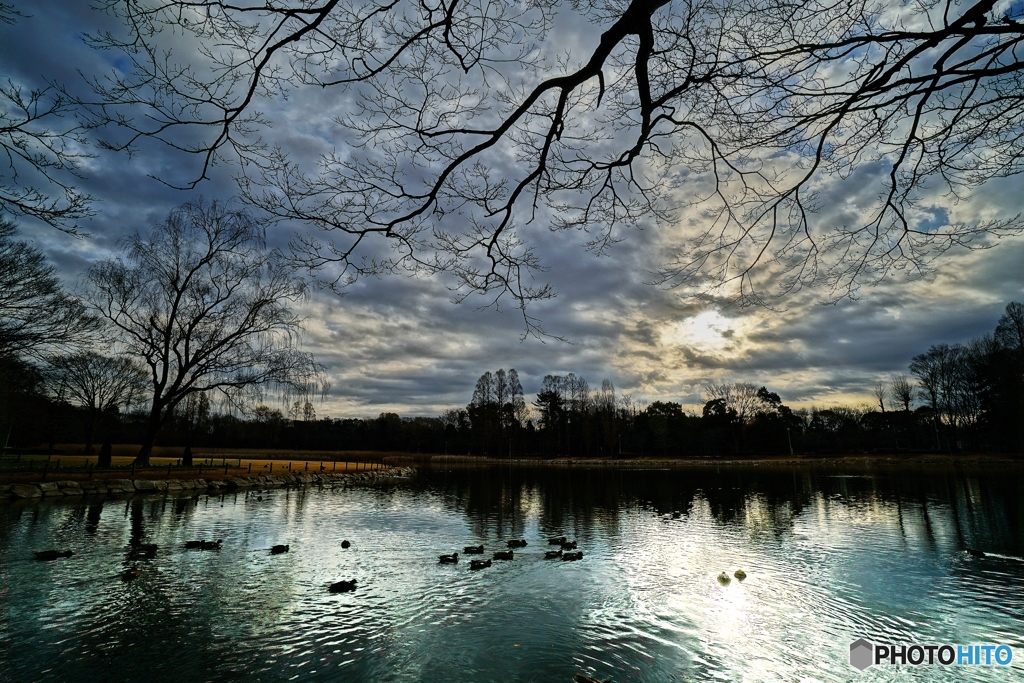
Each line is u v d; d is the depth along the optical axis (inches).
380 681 300.0
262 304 1326.3
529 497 1242.6
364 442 3678.6
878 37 147.6
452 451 4055.1
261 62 162.1
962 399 2800.2
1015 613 409.4
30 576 470.0
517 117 168.6
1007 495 1144.2
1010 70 148.1
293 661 322.7
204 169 177.2
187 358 1334.9
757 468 2635.3
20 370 1231.5
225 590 450.0
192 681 295.3
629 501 1162.0
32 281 901.8
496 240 207.9
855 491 1321.4
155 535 657.0
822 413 3880.4
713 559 585.6
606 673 313.9
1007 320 2327.8
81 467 1202.0
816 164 178.4
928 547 644.1
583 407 4089.6
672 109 178.1
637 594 456.8
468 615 403.5
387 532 737.6
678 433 3880.4
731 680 307.0
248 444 3063.5
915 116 170.1
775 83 163.2
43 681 292.4
